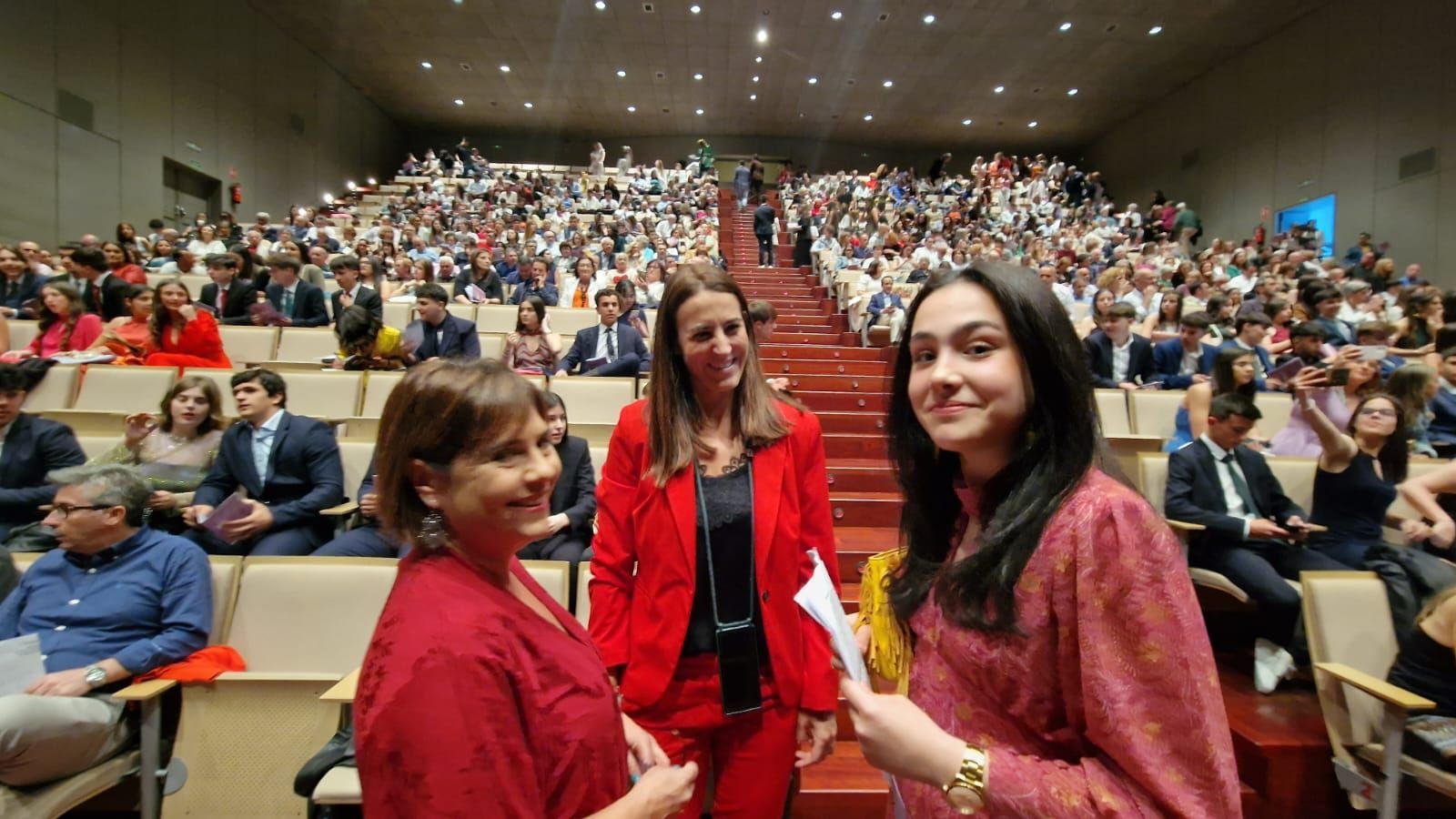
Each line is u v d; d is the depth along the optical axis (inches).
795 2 522.9
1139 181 735.7
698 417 54.2
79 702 70.9
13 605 82.0
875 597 37.1
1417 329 216.5
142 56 446.9
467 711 24.6
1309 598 87.4
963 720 27.7
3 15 358.9
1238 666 107.3
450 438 28.3
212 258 232.1
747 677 49.7
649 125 809.5
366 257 308.0
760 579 50.9
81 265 215.3
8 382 113.3
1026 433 29.2
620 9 538.0
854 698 27.3
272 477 112.7
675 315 52.6
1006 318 28.1
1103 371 185.8
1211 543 108.3
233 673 75.5
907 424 35.2
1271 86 565.0
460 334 184.7
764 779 50.4
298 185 614.2
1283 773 83.2
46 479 116.2
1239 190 597.9
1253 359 128.6
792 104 730.8
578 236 451.2
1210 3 514.6
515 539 29.4
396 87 709.3
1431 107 442.9
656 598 50.9
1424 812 79.0
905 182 693.3
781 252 504.4
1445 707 75.1
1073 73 636.1
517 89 706.2
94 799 79.1
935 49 591.8
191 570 83.5
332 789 63.7
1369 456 111.4
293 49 603.2
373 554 107.5
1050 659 25.7
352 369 171.2
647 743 46.2
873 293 301.9
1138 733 22.9
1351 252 448.1
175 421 120.3
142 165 447.8
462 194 638.5
